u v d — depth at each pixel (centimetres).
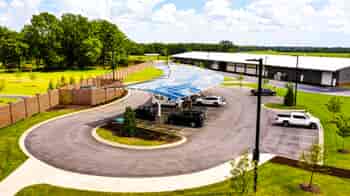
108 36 10238
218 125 2883
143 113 3036
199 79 4153
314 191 1483
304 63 6538
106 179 1648
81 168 1795
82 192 1493
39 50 9406
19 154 2003
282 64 6775
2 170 1731
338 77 5719
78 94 3772
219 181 1636
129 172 1747
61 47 9400
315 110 3584
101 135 2461
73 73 8169
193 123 2800
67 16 10069
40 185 1557
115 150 2127
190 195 1467
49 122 2883
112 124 2803
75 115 3197
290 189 1507
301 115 2853
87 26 10069
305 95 4731
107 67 10312
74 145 2219
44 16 9412
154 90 2980
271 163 1886
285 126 2888
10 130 2578
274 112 3506
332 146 2252
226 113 3434
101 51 10050
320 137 2511
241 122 3011
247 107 3791
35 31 9300
